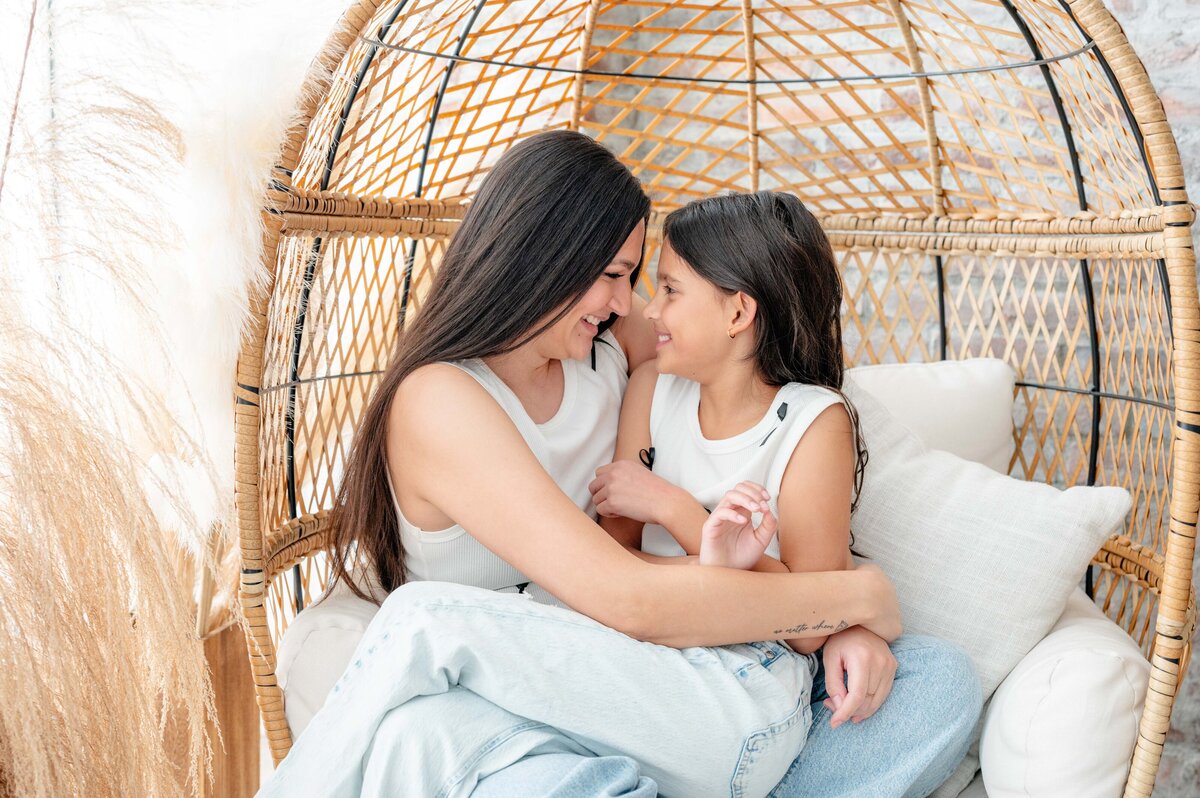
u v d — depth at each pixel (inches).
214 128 43.4
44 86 42.9
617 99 82.6
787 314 50.0
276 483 54.9
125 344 44.2
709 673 42.5
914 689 46.1
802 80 67.0
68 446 36.6
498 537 44.7
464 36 63.5
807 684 45.9
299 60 44.6
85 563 36.6
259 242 44.8
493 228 47.1
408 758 38.0
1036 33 60.4
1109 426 66.2
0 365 36.9
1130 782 46.1
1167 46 69.1
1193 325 45.1
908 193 72.1
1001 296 70.9
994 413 65.8
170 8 43.4
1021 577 51.7
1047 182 72.2
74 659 36.1
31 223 39.9
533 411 51.4
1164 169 45.3
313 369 57.1
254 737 58.3
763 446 50.4
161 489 39.4
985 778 48.3
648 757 40.9
